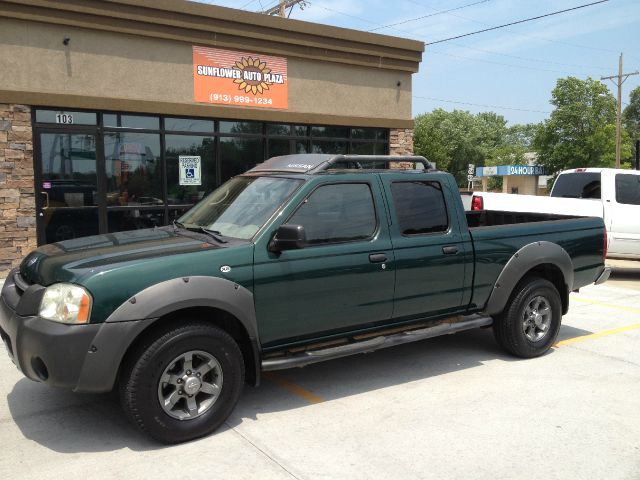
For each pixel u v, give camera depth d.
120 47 10.10
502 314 5.68
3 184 9.18
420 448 3.86
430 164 5.50
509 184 59.41
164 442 3.86
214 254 4.04
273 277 4.22
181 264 3.90
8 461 3.68
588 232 6.19
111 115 10.19
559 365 5.60
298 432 4.10
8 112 9.14
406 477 3.49
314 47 12.30
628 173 11.21
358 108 13.28
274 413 4.43
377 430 4.13
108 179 10.25
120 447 3.87
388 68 13.54
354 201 4.73
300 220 4.44
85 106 9.77
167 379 3.82
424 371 5.42
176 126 10.95
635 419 4.34
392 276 4.80
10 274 4.64
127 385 3.71
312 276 4.39
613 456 3.76
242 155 11.84
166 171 10.88
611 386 5.02
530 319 5.77
